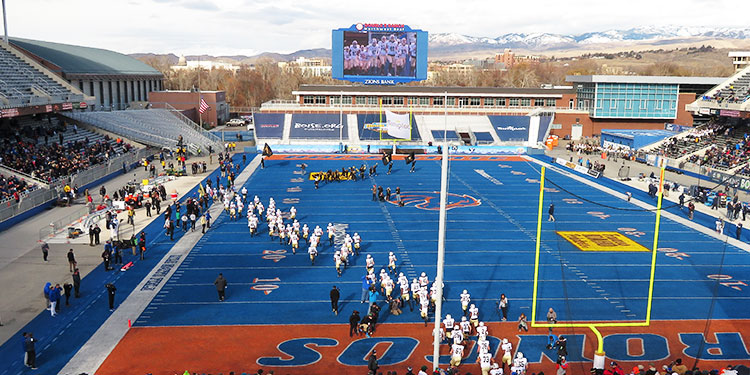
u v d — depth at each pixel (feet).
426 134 264.11
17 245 112.06
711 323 81.05
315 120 268.00
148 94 353.51
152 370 66.59
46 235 118.93
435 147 252.01
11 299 85.87
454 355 67.92
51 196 143.54
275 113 269.23
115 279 95.25
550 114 292.61
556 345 72.49
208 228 126.41
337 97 296.51
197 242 116.57
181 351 71.31
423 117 279.49
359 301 87.66
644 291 92.53
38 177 150.00
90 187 166.61
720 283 96.27
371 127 262.26
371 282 84.38
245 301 86.99
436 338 65.41
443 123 274.36
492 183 182.39
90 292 89.40
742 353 72.59
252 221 121.08
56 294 80.02
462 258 107.96
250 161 222.48
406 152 247.50
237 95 616.80
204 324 79.00
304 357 70.33
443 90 301.22
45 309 82.69
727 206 137.18
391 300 84.69
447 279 97.09
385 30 268.82
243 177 188.14
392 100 299.38
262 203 150.51
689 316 83.30
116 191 155.33
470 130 266.16
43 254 102.94
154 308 84.02
